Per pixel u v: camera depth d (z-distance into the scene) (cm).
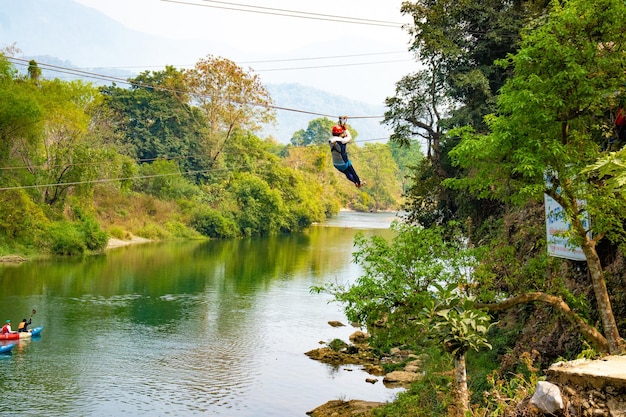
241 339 3125
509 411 901
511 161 1434
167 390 2348
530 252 2361
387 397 2302
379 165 14800
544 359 1894
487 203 3203
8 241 5453
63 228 5841
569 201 1423
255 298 4125
